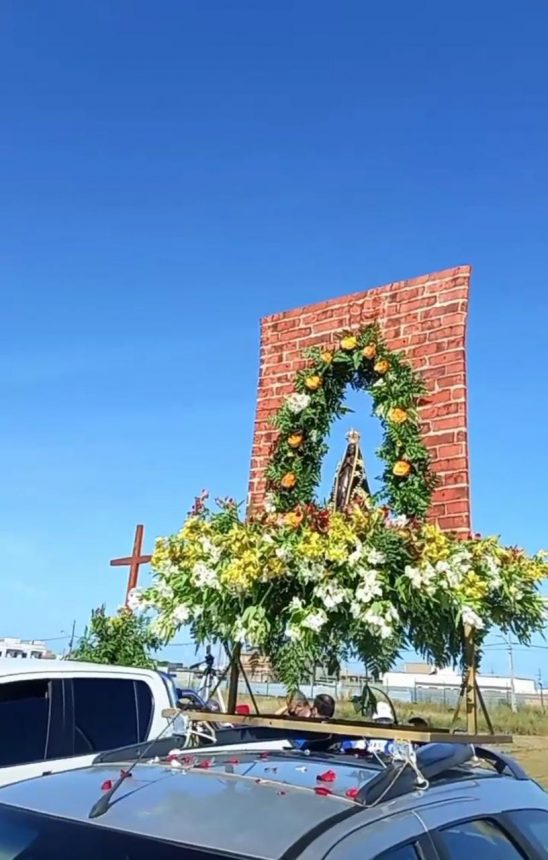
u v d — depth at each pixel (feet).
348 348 23.18
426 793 9.42
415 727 10.94
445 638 18.17
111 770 10.67
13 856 8.54
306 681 18.19
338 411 23.66
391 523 18.02
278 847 7.72
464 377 21.57
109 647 36.37
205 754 11.62
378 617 16.99
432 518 20.98
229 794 9.09
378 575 17.31
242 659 20.07
